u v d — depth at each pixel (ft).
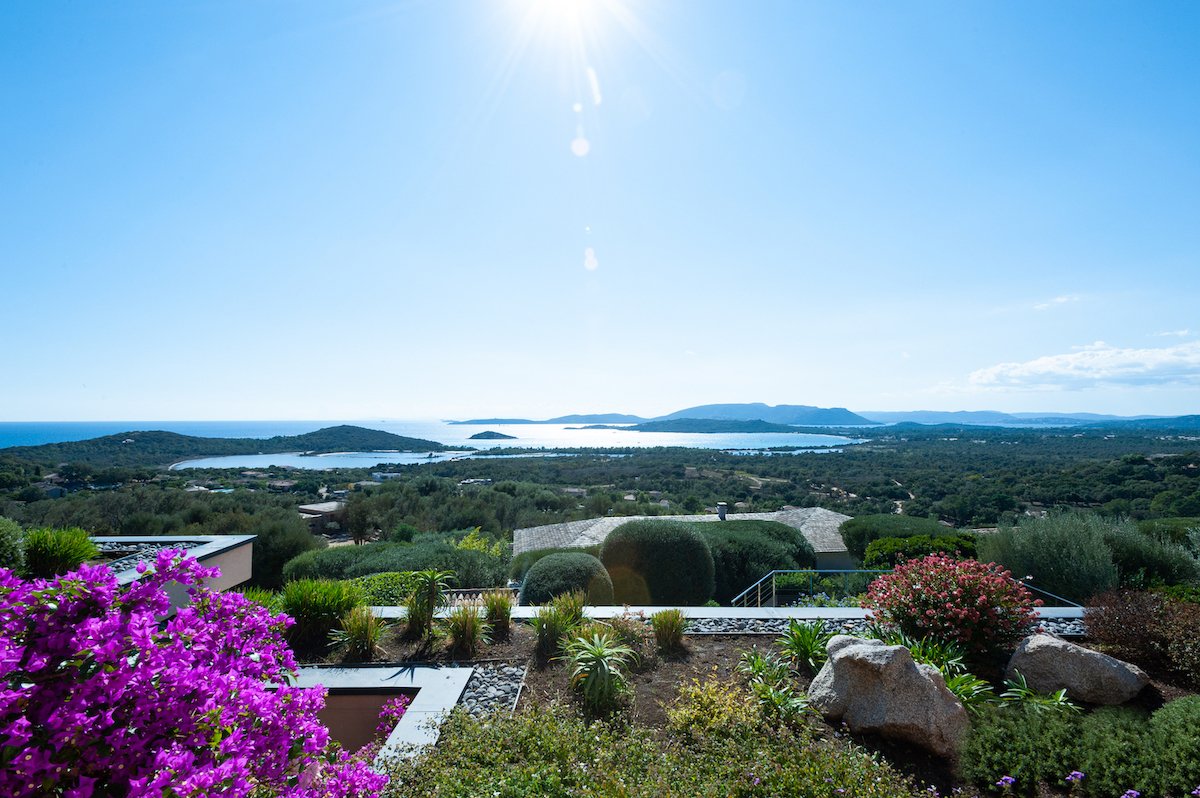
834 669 15.52
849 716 14.52
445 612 22.08
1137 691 15.99
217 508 75.36
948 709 14.10
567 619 20.42
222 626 8.81
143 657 6.81
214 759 6.90
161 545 31.63
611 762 11.58
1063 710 14.58
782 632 21.34
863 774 10.96
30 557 24.99
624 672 17.61
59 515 63.21
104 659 6.56
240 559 33.12
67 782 6.24
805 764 11.20
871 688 14.51
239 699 7.55
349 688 16.69
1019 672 17.07
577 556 29.25
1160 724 12.94
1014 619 18.80
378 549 48.91
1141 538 33.17
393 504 99.45
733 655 19.30
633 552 33.83
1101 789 11.71
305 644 20.10
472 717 14.25
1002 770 12.37
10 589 6.95
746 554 40.83
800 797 10.35
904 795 10.65
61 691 6.51
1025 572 32.32
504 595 22.82
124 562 26.53
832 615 23.04
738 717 13.82
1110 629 19.27
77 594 7.14
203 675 7.18
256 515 69.56
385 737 15.34
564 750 11.88
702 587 33.94
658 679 17.46
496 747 12.26
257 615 9.23
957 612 18.37
